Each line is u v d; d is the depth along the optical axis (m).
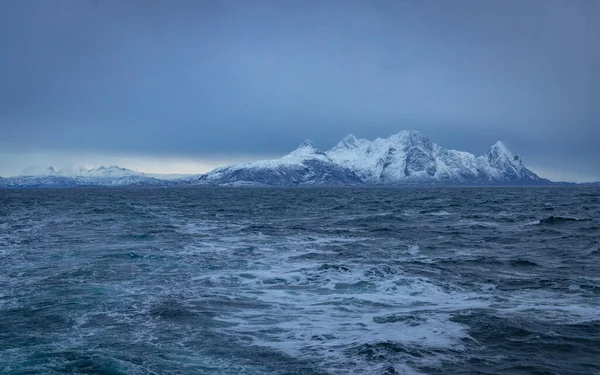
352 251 36.84
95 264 30.72
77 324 18.78
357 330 18.11
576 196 160.00
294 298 22.72
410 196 169.75
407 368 14.59
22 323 18.84
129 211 81.75
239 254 35.16
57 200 138.12
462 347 16.20
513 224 57.22
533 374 14.18
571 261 32.12
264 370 14.64
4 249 37.34
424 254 35.31
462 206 98.00
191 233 48.66
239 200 140.38
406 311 20.42
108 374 14.20
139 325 18.72
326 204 112.69
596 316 19.19
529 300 21.97
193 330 18.20
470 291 23.81
